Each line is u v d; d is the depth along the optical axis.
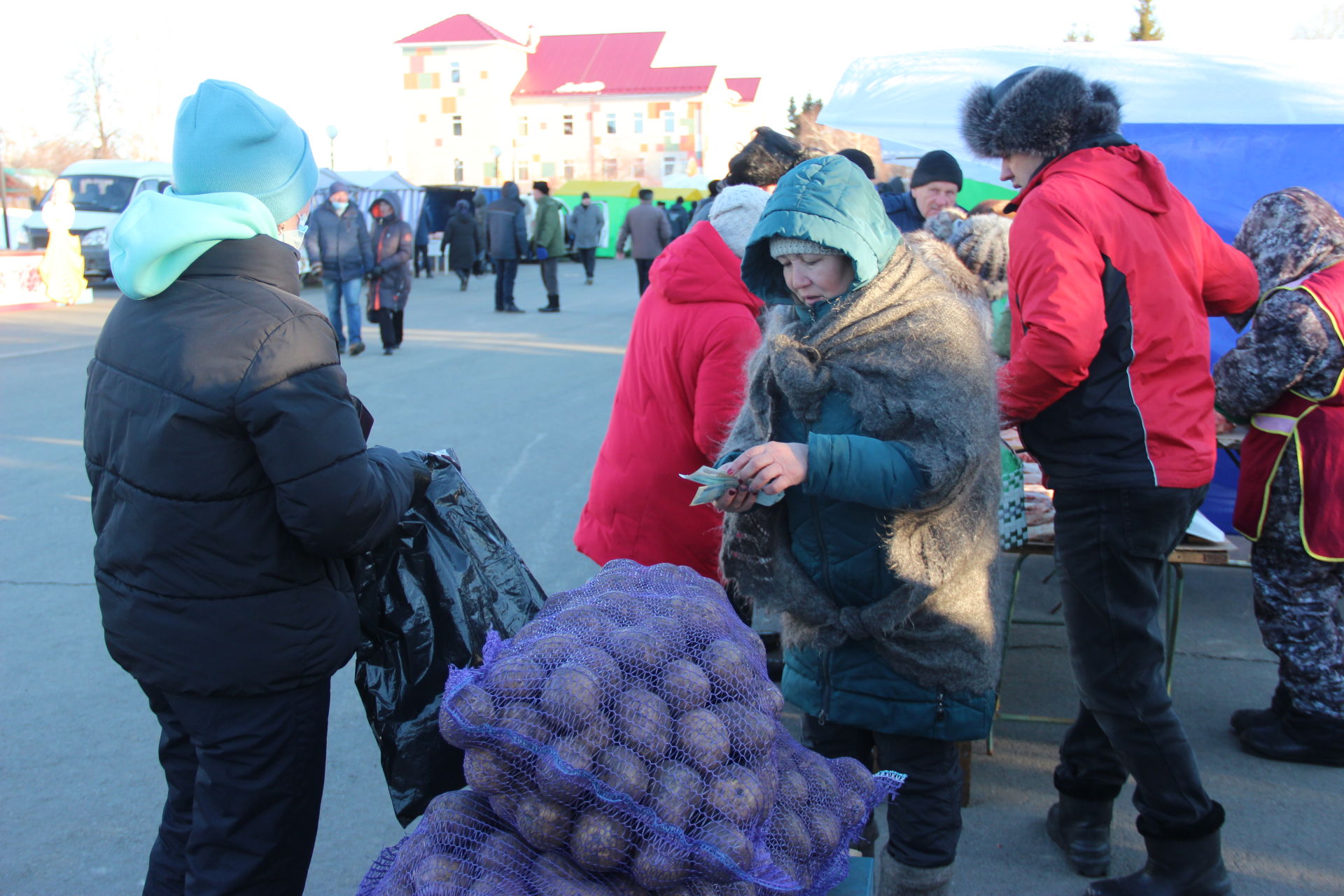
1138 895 2.54
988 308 2.13
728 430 2.65
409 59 60.97
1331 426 3.15
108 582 1.87
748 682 1.55
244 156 1.88
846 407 1.95
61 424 7.80
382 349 11.99
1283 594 3.31
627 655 1.50
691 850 1.38
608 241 36.00
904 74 5.16
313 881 2.80
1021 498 3.40
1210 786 3.23
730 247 2.82
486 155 61.22
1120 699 2.44
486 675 1.51
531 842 1.45
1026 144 2.51
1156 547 2.38
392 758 2.11
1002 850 2.94
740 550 2.15
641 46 62.22
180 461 1.75
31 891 2.70
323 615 1.89
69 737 3.44
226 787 1.89
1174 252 2.42
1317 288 3.09
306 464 1.74
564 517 5.66
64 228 15.84
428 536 2.12
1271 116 4.45
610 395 9.07
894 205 5.39
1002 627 2.28
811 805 1.71
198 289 1.79
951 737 2.10
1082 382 2.37
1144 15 31.75
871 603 2.06
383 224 11.23
